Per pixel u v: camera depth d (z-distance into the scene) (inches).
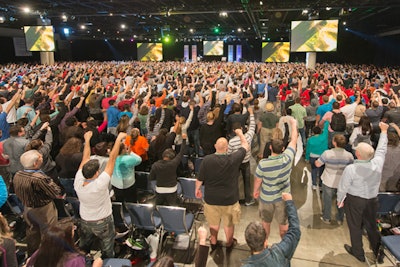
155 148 220.5
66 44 1540.4
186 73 748.6
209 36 1903.3
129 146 217.3
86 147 148.3
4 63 1144.2
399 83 498.6
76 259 91.6
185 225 150.6
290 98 395.9
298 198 225.3
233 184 153.3
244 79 586.2
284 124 248.5
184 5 872.3
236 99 355.6
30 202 138.6
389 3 683.4
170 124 287.9
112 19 1162.0
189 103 296.8
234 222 158.7
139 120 287.3
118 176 175.9
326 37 706.2
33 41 885.8
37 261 90.4
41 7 853.8
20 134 193.5
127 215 169.3
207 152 249.6
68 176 186.1
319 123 264.7
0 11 861.2
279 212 150.6
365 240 178.7
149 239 162.6
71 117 244.5
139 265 159.0
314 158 228.4
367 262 155.9
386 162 176.2
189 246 164.9
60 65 968.9
